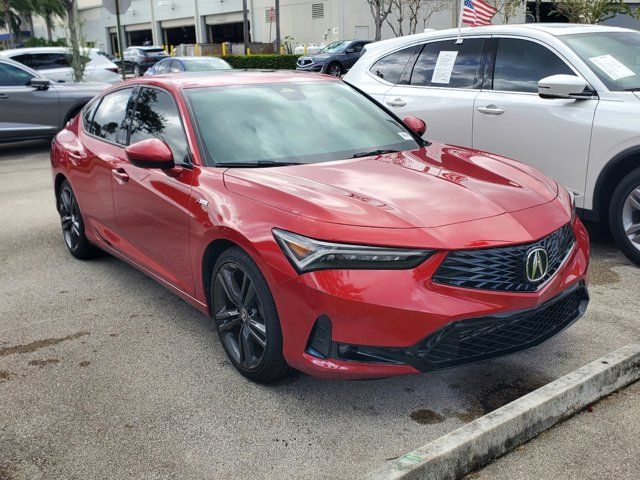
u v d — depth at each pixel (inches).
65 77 603.8
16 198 328.8
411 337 111.0
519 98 217.9
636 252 193.0
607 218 205.2
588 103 199.6
